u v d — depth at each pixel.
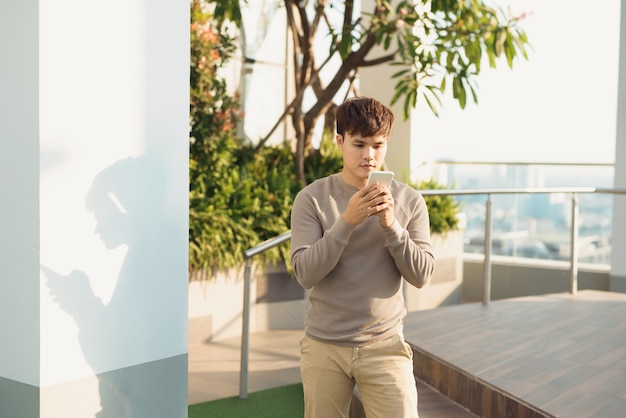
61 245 2.08
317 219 2.11
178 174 2.39
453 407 3.21
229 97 5.44
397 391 2.02
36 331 2.05
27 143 2.04
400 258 2.00
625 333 3.88
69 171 2.08
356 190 2.11
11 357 2.13
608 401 2.83
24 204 2.06
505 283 6.49
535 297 4.82
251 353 4.51
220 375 4.04
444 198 6.28
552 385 3.01
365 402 2.08
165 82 2.33
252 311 5.01
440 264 6.17
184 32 2.38
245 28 6.68
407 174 6.63
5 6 2.08
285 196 5.42
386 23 5.09
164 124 2.34
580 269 6.13
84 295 2.14
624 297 4.82
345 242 1.95
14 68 2.06
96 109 2.14
